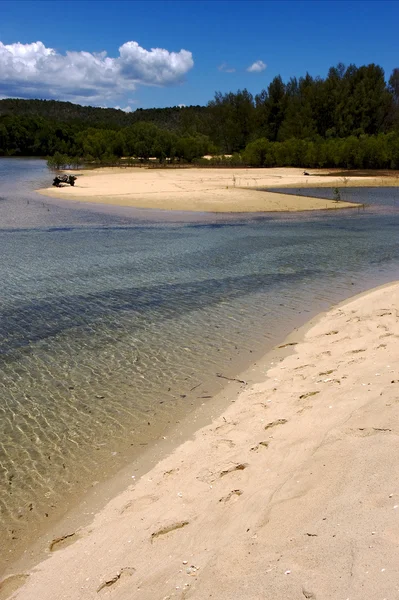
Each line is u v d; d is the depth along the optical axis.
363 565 3.10
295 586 3.09
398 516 3.50
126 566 3.86
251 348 8.63
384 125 77.56
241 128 88.38
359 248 17.72
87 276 13.70
